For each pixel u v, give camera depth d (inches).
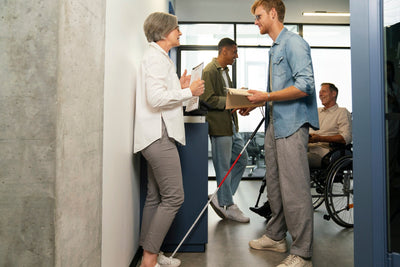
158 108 63.6
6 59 34.8
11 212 34.9
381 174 48.6
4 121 34.8
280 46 70.1
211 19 197.0
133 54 71.3
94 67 43.7
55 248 35.0
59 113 35.2
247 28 199.2
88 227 42.5
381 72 48.6
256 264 72.2
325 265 71.7
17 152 34.9
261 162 205.8
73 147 38.4
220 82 107.7
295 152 66.6
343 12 199.9
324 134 123.0
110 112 52.8
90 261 43.2
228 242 87.1
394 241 48.8
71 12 37.4
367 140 50.0
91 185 43.2
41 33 34.8
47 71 34.8
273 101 69.7
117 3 56.9
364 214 50.4
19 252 34.9
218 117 105.1
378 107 48.8
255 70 199.9
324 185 106.7
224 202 108.3
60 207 35.8
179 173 65.6
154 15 67.3
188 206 79.3
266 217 108.0
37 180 34.9
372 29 49.3
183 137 66.6
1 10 34.8
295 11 198.7
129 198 67.7
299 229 66.5
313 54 202.5
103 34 46.8
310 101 68.9
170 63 67.9
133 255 72.2
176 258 76.0
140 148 64.2
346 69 202.8
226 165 107.8
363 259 50.6
